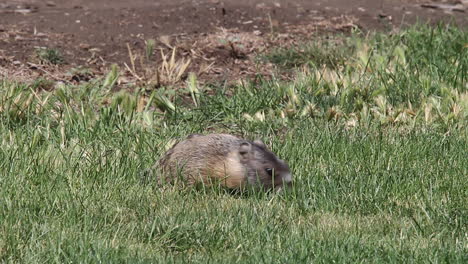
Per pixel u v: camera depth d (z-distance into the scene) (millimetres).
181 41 32469
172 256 16078
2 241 16250
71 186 19234
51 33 32656
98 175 19938
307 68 30344
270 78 30062
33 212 17719
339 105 26703
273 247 16594
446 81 28312
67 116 24281
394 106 26656
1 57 29828
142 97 26547
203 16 35031
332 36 33625
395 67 29062
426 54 30312
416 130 24609
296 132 24172
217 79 29719
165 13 35125
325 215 18562
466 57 30109
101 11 35469
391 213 18781
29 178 19516
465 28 34031
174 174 20297
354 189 19766
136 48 31797
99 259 15516
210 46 32156
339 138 23141
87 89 27281
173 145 20969
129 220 17969
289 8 36938
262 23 34906
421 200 19359
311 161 21719
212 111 26438
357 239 16891
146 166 21094
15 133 22812
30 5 36812
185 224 17234
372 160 21719
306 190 19766
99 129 23641
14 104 24281
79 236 16578
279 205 18859
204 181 20109
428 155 22281
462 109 26078
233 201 19281
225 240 17016
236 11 35875
